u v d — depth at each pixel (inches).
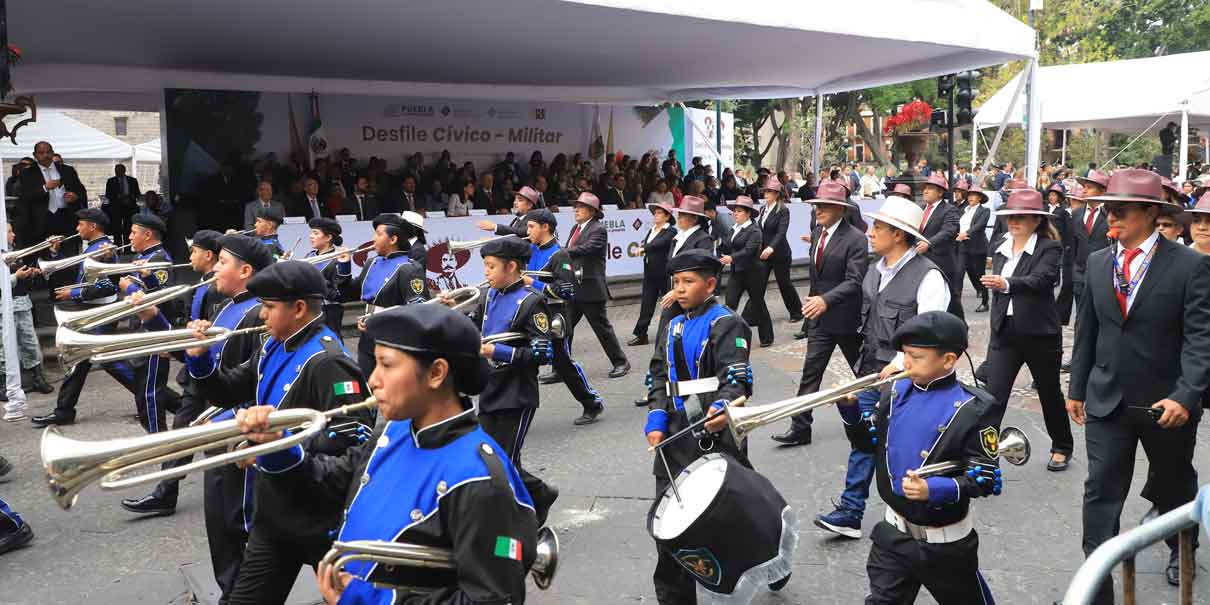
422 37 545.3
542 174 763.4
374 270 321.4
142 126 1341.0
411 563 95.3
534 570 111.5
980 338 481.7
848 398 163.3
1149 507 242.8
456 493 95.5
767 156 1777.8
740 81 783.7
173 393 329.1
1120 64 1034.1
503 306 239.1
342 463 133.0
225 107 676.1
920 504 147.3
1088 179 428.1
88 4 443.2
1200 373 169.8
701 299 177.8
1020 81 627.8
